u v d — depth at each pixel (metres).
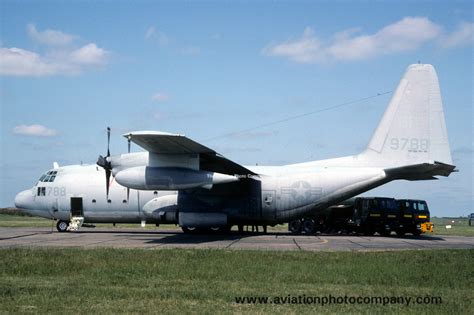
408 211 34.50
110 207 31.66
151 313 10.02
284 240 26.23
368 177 29.30
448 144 29.72
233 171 29.22
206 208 29.98
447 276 14.37
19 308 10.25
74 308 10.31
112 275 14.23
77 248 20.39
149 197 31.08
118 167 27.45
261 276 14.30
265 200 29.66
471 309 10.70
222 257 17.59
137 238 27.17
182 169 26.20
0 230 35.28
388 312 10.39
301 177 29.75
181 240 25.80
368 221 34.09
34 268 15.15
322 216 36.12
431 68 30.12
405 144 30.03
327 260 17.12
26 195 33.06
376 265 16.11
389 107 30.33
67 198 32.22
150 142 24.38
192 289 12.33
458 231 46.12
